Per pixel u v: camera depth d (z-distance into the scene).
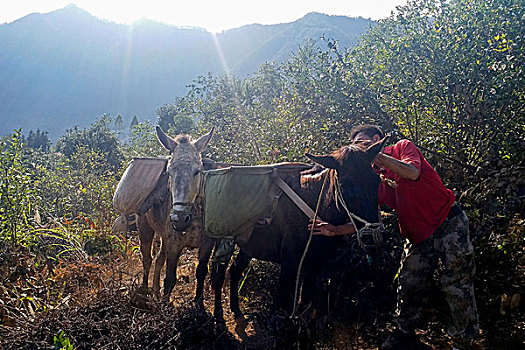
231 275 4.96
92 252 7.02
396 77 5.94
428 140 4.93
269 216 4.07
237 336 4.40
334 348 3.81
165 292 4.65
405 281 3.51
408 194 3.32
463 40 5.18
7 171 6.46
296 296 3.75
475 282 3.94
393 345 3.57
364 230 3.32
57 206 9.46
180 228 4.20
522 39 4.90
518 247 3.85
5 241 5.68
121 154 24.59
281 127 7.43
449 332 3.37
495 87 4.55
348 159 3.35
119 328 3.68
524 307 3.81
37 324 3.73
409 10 6.36
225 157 7.78
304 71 7.25
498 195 4.24
